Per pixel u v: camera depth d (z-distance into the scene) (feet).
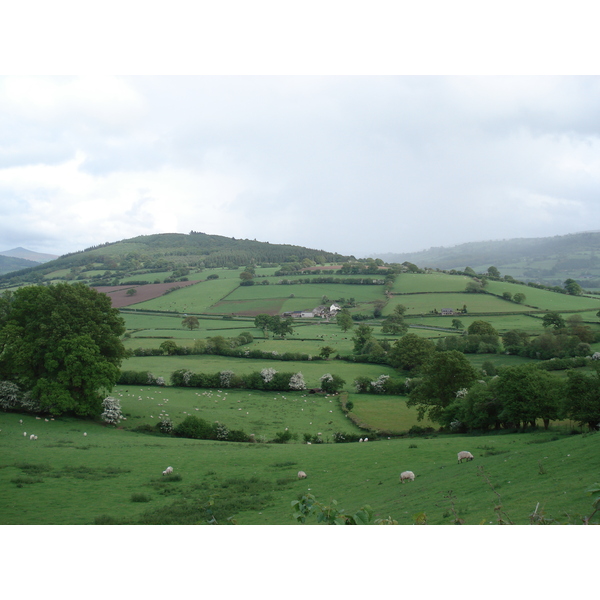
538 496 56.39
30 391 173.37
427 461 111.04
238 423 204.44
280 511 78.69
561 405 138.31
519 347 335.67
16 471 102.22
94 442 144.25
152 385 273.95
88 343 181.37
